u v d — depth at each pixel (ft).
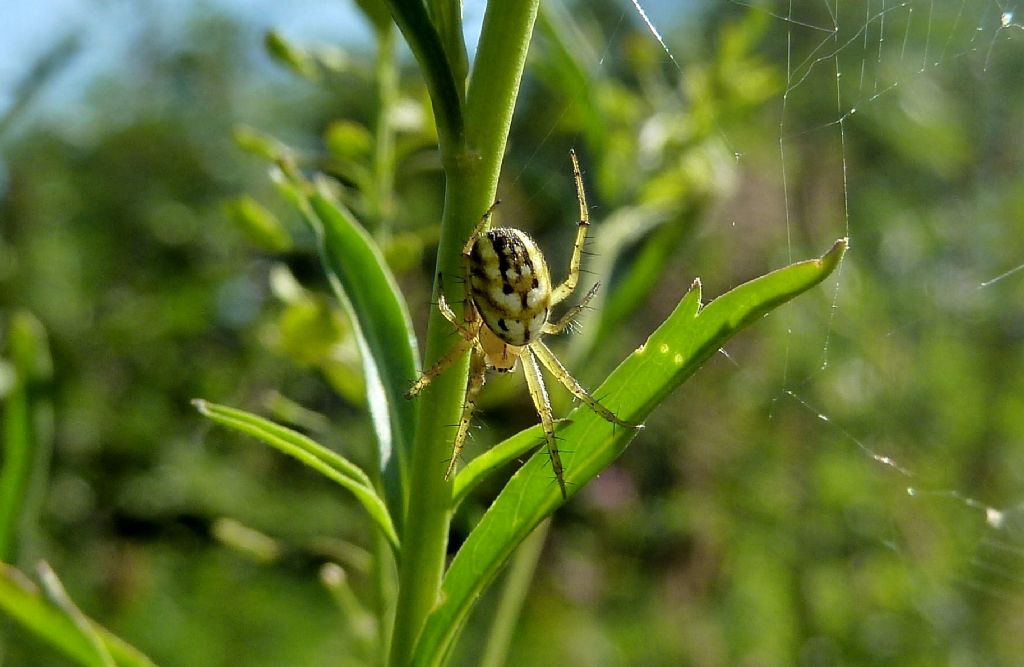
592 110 0.19
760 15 0.21
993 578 0.34
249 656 0.53
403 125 0.17
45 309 0.61
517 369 0.17
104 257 0.69
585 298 0.16
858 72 0.21
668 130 0.20
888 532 0.36
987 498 0.36
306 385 0.45
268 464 0.64
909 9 0.19
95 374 0.64
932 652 0.34
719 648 0.37
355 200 0.17
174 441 0.64
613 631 0.45
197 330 0.65
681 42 0.23
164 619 0.54
